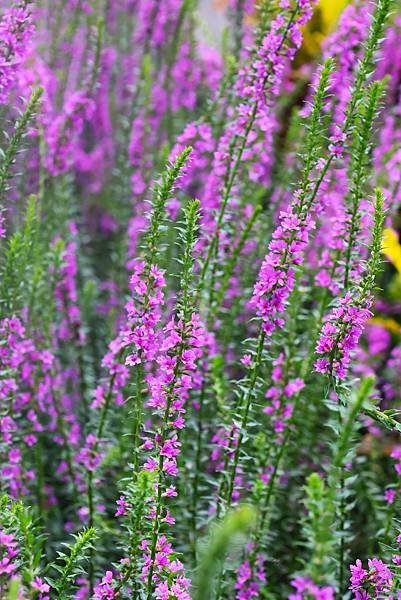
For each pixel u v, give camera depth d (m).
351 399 2.54
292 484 4.54
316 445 4.57
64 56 6.09
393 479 4.64
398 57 5.47
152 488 2.87
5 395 3.99
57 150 5.08
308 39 6.30
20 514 2.75
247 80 4.02
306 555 4.17
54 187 5.20
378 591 2.94
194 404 4.27
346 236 3.69
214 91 5.17
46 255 4.62
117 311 5.57
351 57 4.40
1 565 2.74
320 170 3.33
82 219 6.49
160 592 2.91
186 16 5.99
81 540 2.92
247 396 3.39
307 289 4.09
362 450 4.65
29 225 4.04
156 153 5.79
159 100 5.98
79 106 5.08
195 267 4.36
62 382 4.93
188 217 3.02
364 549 4.35
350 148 3.84
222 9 7.50
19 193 5.12
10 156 3.91
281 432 4.01
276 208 5.16
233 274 4.87
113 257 5.74
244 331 5.06
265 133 4.59
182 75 5.94
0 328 3.96
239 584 3.44
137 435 3.28
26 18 3.96
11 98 4.75
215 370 3.98
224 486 3.65
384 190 4.47
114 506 4.47
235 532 2.17
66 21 6.16
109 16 6.57
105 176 6.82
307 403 4.41
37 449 4.40
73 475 4.59
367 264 3.09
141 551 3.09
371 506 4.37
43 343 4.62
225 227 4.12
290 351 3.99
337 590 3.54
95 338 5.73
